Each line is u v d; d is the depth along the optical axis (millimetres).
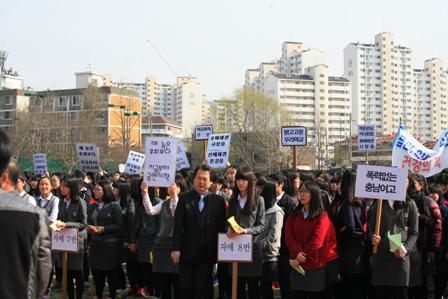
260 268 8500
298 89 123312
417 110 143375
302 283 7887
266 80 125562
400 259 7945
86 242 10828
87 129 51750
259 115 61812
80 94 67188
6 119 74750
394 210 8102
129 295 11133
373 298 8820
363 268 8406
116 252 9867
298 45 151750
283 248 9258
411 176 10195
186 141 74125
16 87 92062
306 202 7973
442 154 13086
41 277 4066
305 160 62000
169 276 9297
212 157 16094
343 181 8641
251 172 8406
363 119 131500
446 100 146625
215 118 70562
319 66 124375
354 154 59250
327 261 7996
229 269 8852
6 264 3766
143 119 108250
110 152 51250
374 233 8047
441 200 10109
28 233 3883
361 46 138250
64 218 9969
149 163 9297
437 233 9117
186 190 10172
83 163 17516
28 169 40156
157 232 9852
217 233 8172
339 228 8570
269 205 8883
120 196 10836
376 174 7949
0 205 3873
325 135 69000
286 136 15695
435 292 9992
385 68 138500
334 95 128875
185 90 157125
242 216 8273
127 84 156875
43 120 47562
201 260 8062
